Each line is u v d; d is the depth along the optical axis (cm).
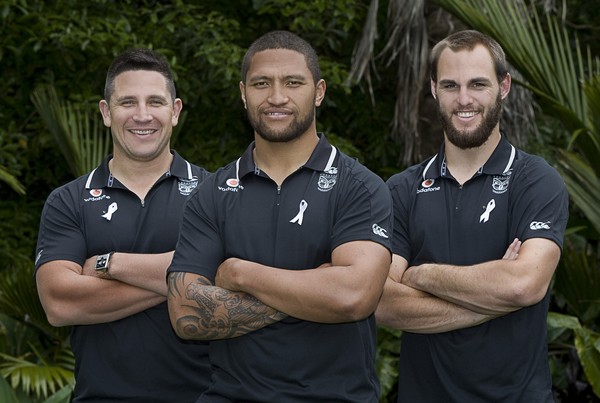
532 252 448
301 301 412
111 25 1073
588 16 1248
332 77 1080
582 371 903
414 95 1007
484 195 469
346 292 412
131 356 487
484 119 463
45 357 833
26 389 724
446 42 472
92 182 508
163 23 1121
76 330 503
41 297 495
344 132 1207
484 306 449
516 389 456
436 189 479
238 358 425
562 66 834
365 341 433
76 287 482
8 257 1077
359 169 441
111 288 482
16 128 1118
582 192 808
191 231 443
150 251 495
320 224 431
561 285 843
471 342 460
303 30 1168
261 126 431
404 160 1038
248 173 441
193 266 436
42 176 1141
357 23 1182
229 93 1127
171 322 438
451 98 465
